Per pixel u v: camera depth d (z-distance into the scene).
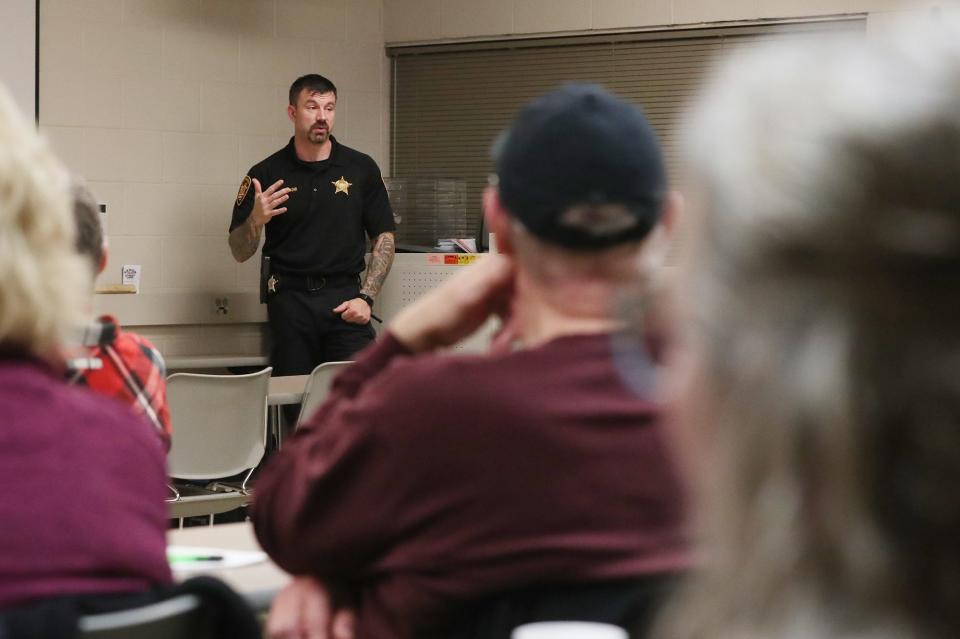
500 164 1.75
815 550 0.60
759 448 0.62
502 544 1.63
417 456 1.66
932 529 0.59
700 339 0.66
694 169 0.66
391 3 9.98
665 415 0.73
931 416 0.58
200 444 6.09
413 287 9.08
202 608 1.88
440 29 9.86
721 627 0.64
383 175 10.08
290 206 8.69
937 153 0.58
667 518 1.61
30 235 1.84
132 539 1.86
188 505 5.85
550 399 1.62
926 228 0.58
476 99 9.85
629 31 9.39
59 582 1.77
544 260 1.71
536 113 1.73
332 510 1.76
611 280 1.70
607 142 1.68
